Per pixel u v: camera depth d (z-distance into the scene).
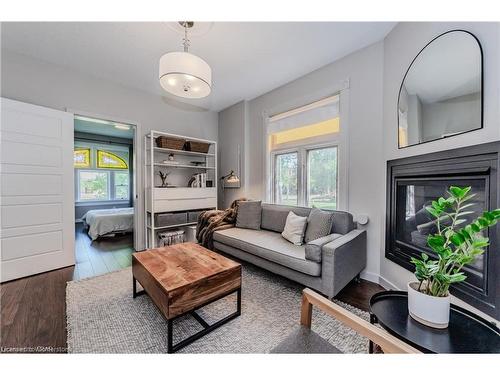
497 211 0.81
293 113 3.13
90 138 5.82
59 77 2.72
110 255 3.12
